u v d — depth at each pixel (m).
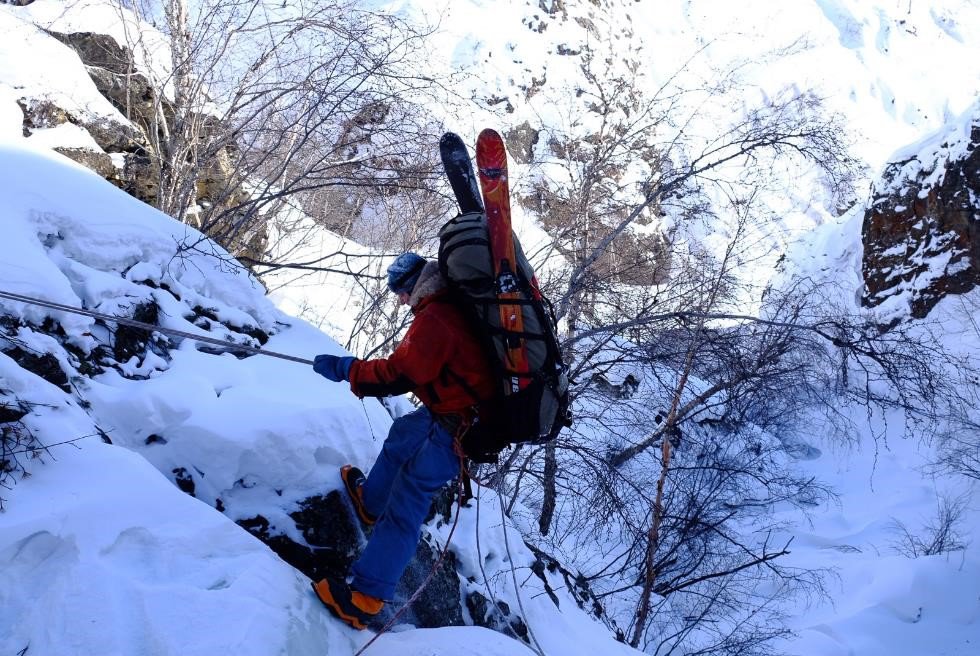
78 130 6.59
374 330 8.09
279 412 3.56
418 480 3.10
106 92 7.36
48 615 2.28
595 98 10.69
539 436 3.03
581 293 9.12
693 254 9.52
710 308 9.03
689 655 9.58
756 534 15.58
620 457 9.19
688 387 9.48
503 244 2.88
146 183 7.12
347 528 3.57
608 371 9.06
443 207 8.45
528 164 9.67
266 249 9.08
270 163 8.05
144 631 2.34
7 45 6.58
